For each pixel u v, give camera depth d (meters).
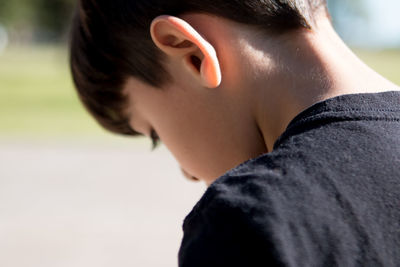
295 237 0.61
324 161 0.67
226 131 0.83
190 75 0.82
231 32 0.80
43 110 10.49
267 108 0.79
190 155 0.88
